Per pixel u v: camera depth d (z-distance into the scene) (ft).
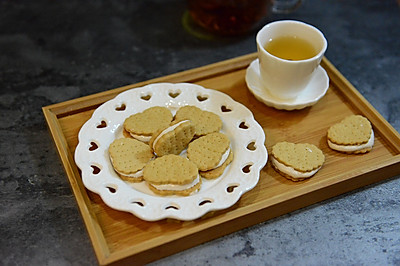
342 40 2.71
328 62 2.37
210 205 1.81
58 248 1.89
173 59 2.59
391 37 2.73
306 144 2.04
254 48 2.65
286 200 1.89
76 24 2.76
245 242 1.90
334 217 1.97
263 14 2.60
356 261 1.87
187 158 1.93
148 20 2.78
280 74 2.07
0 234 1.92
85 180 1.88
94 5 2.86
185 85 2.19
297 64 2.02
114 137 2.05
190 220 1.82
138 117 2.06
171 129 1.93
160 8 2.85
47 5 2.85
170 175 1.85
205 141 1.97
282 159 1.96
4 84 2.45
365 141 2.04
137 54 2.61
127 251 1.76
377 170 2.00
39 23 2.75
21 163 2.14
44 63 2.55
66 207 2.00
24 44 2.64
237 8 2.50
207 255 1.87
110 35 2.70
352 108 2.23
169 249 1.82
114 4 2.87
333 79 2.32
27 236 1.92
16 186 2.06
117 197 1.83
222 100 2.15
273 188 1.95
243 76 2.34
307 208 1.99
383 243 1.91
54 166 2.13
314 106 2.24
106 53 2.61
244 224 1.91
